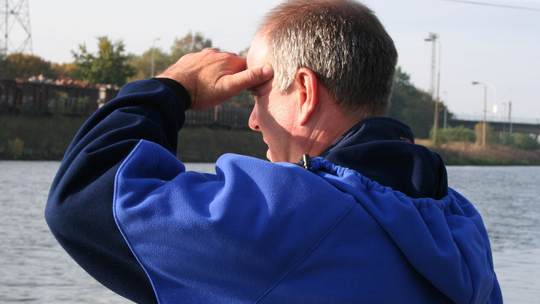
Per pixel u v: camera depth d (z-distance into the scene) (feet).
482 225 8.13
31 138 240.94
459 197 8.42
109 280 6.98
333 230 6.81
